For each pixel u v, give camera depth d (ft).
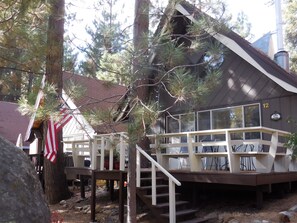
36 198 10.97
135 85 18.54
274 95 31.81
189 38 18.75
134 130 15.97
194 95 15.38
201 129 36.42
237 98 34.27
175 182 21.71
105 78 19.11
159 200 24.30
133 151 19.93
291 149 25.73
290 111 30.53
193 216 23.67
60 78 25.66
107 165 31.73
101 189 40.29
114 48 17.79
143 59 17.87
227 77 35.29
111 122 17.02
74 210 30.71
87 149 33.40
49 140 30.60
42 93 17.04
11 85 31.60
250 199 27.25
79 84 17.92
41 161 42.34
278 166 27.45
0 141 11.40
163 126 38.42
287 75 30.30
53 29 24.57
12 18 25.03
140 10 18.63
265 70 31.68
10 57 27.22
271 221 20.47
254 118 32.96
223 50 18.15
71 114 18.15
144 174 27.84
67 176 34.19
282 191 26.68
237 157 25.14
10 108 79.20
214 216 23.81
